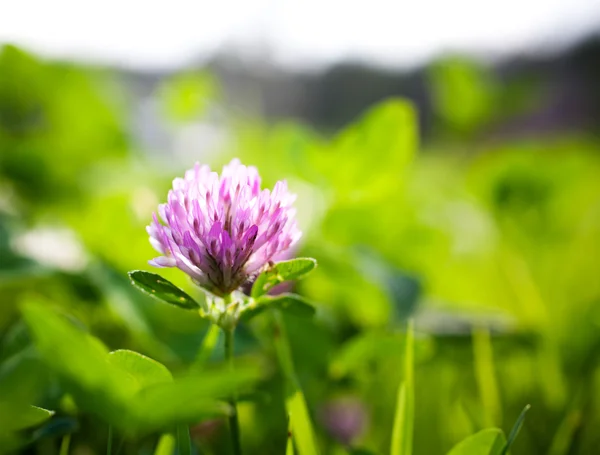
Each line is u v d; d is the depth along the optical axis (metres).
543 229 0.43
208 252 0.14
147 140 0.52
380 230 0.33
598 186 0.48
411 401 0.16
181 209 0.14
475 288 0.29
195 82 0.52
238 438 0.15
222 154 0.52
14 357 0.16
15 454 0.18
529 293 0.28
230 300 0.15
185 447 0.14
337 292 0.26
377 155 0.29
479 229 0.41
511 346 0.24
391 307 0.24
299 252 0.24
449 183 0.55
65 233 0.26
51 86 0.43
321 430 0.21
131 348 0.23
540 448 0.22
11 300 0.21
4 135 0.42
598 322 0.24
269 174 0.36
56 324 0.12
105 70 0.55
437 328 0.25
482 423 0.22
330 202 0.29
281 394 0.21
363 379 0.24
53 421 0.16
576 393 0.23
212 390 0.12
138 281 0.14
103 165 0.43
